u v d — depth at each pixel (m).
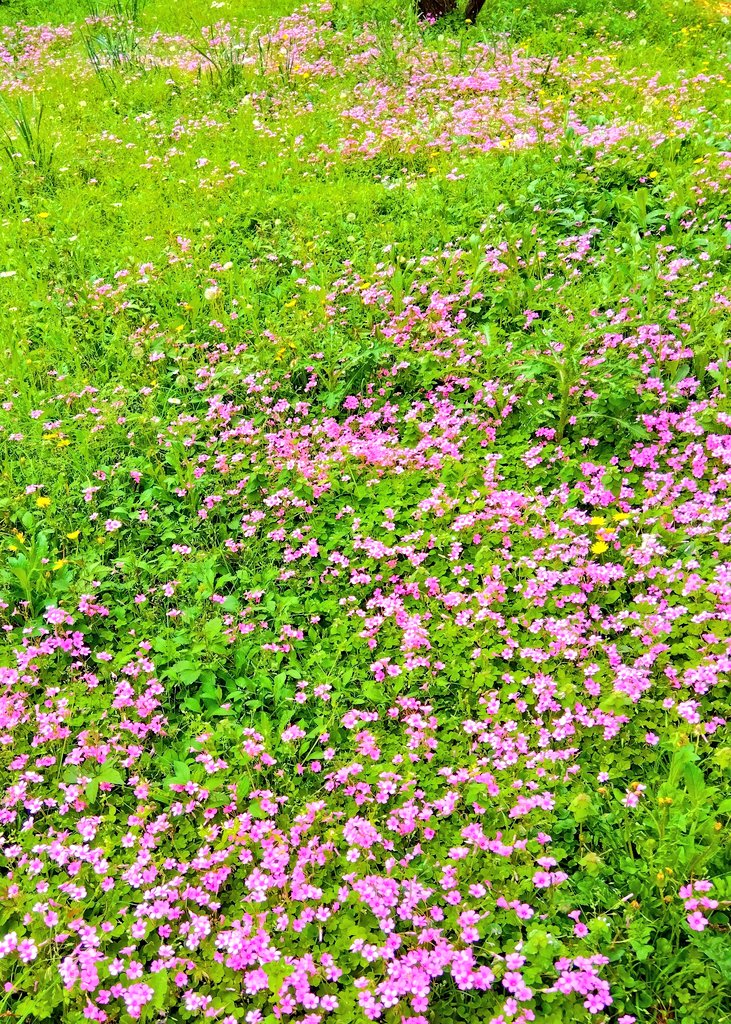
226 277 7.02
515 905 2.84
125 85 11.96
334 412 5.64
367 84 10.94
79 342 6.61
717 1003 2.61
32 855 3.35
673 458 4.57
